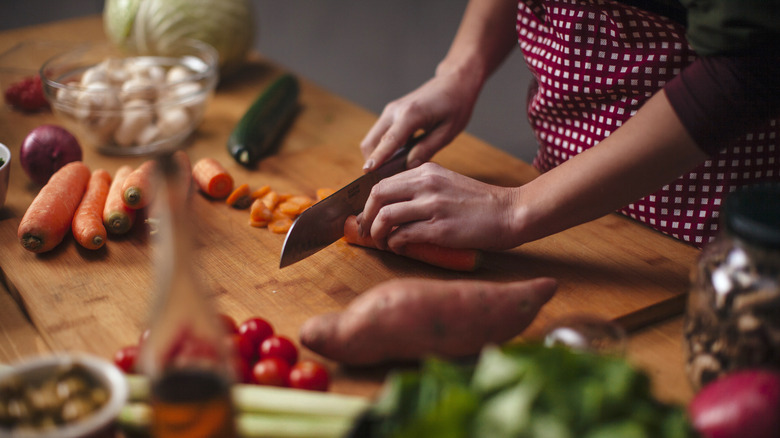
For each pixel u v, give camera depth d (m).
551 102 1.07
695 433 0.60
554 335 0.72
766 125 0.96
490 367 0.62
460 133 1.22
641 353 0.82
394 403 0.63
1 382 0.65
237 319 0.87
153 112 1.20
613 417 0.60
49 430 0.65
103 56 1.42
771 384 0.64
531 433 0.59
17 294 0.92
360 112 1.36
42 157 1.10
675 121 0.83
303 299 0.90
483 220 0.91
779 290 0.67
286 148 1.24
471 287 0.78
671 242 1.00
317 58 2.69
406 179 0.94
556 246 0.99
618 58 1.00
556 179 0.89
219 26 1.40
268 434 0.68
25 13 3.02
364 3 2.83
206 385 0.63
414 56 2.54
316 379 0.75
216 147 1.24
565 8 1.02
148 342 0.65
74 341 0.84
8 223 1.03
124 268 0.95
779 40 0.79
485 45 1.17
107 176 1.10
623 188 0.87
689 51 0.97
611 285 0.91
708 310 0.71
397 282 0.79
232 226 1.04
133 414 0.69
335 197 0.96
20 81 1.38
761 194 0.70
